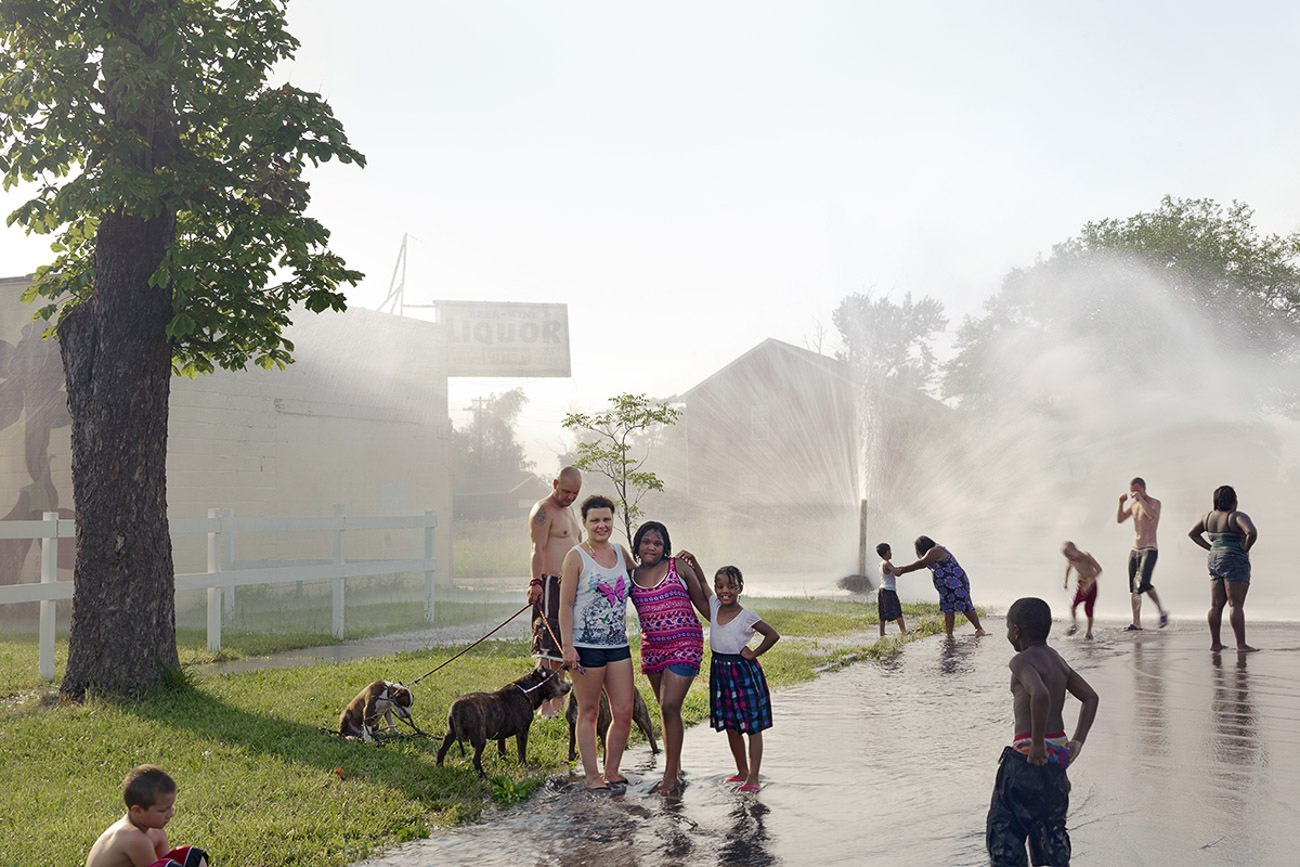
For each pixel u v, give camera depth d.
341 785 6.11
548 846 5.12
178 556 17.62
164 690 8.68
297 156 9.12
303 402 20.50
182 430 18.03
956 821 5.43
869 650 12.69
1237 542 11.88
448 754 7.02
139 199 8.27
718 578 6.42
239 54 9.11
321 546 20.75
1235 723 7.80
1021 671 4.54
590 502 6.53
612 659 6.48
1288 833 5.08
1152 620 15.88
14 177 9.08
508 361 39.12
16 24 8.59
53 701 8.61
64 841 4.95
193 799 5.71
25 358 17.09
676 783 6.27
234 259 8.91
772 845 5.08
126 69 8.31
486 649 12.08
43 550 9.83
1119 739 7.25
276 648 12.09
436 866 4.82
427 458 23.52
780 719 8.45
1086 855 4.77
